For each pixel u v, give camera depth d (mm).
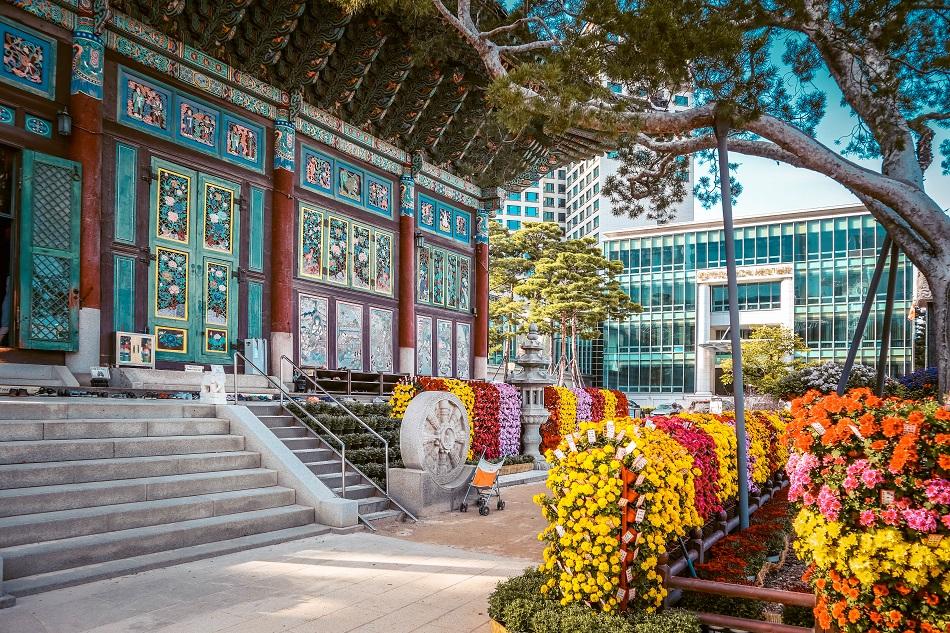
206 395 11195
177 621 5422
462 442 12219
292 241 16578
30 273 11555
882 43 9406
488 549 8562
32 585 6094
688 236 67000
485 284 24312
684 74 8945
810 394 4117
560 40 10906
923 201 10828
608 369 69562
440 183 22250
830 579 3670
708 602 5422
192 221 14555
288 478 9812
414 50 16000
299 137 17219
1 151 11742
